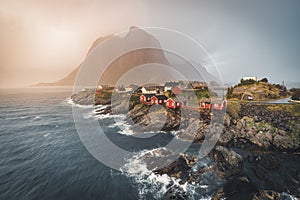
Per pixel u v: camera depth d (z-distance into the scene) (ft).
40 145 91.15
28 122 143.74
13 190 53.31
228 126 100.48
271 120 102.12
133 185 54.60
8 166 68.18
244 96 151.23
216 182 54.75
